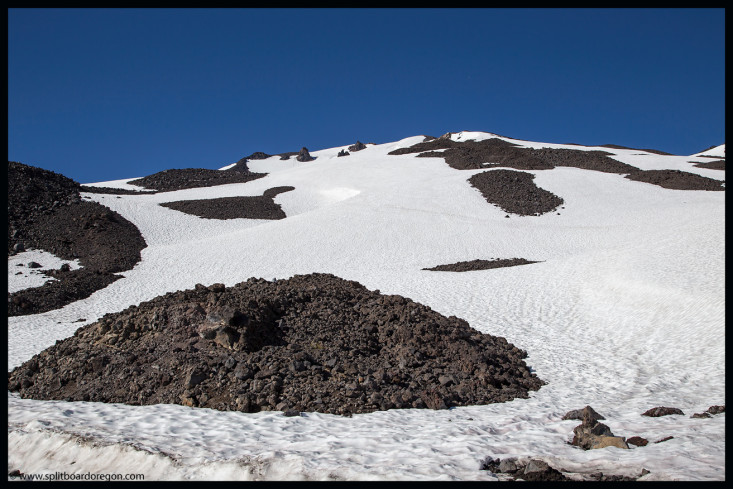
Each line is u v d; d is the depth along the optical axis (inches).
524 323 727.7
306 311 514.6
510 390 418.6
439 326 535.8
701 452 247.9
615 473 230.5
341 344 459.2
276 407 363.3
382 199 2095.2
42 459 293.4
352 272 1261.1
